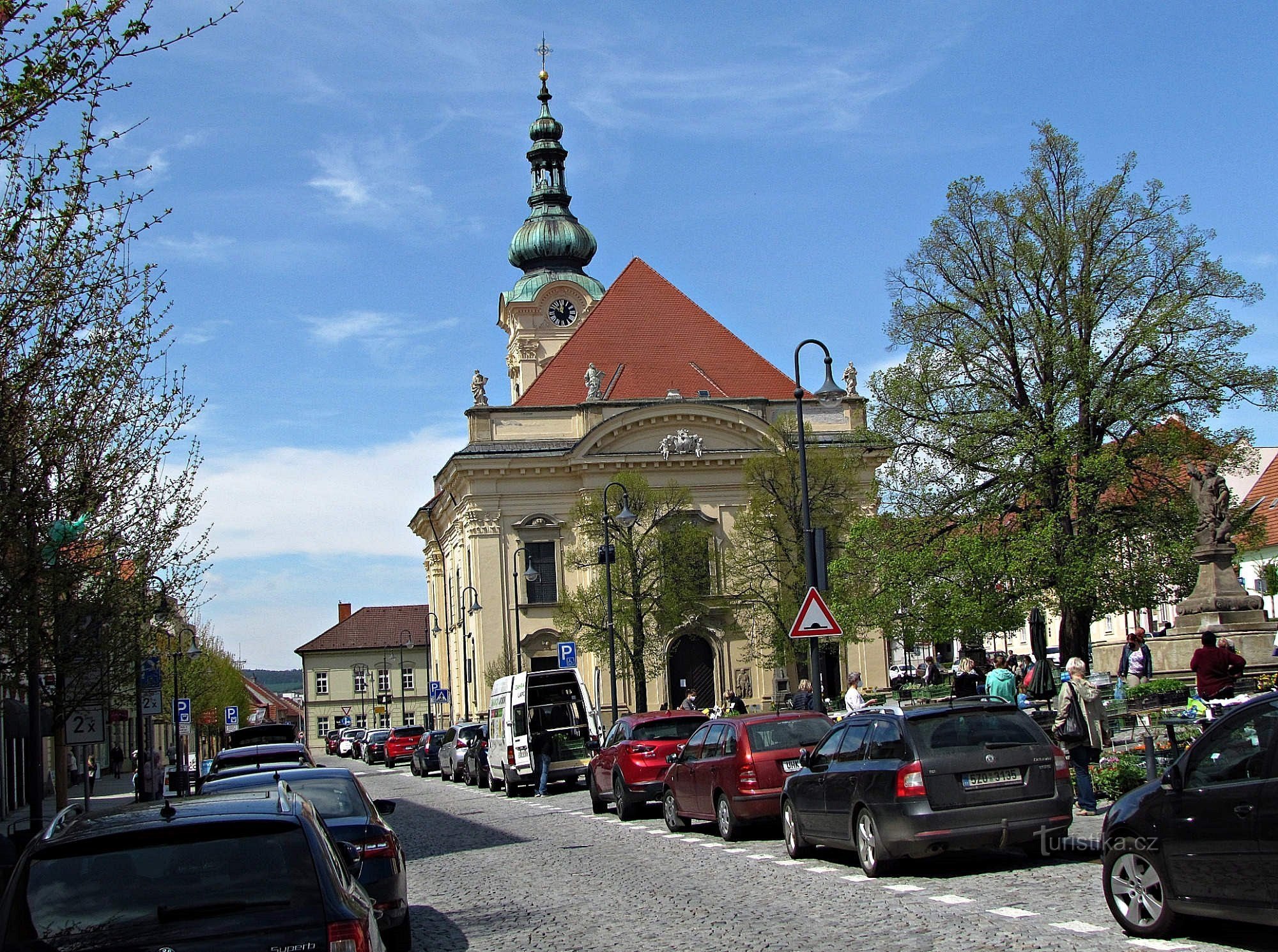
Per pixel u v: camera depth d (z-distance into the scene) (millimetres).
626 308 76625
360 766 77562
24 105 12062
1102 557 37750
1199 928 11445
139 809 8109
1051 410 39969
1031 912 12875
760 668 66125
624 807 27281
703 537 60281
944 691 46094
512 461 69438
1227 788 10414
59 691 24391
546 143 90812
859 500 56469
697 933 13070
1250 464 40688
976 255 43094
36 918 7121
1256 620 32250
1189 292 40250
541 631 69312
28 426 16406
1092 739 19953
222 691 102750
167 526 23516
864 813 16047
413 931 14633
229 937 7043
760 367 76188
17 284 14711
